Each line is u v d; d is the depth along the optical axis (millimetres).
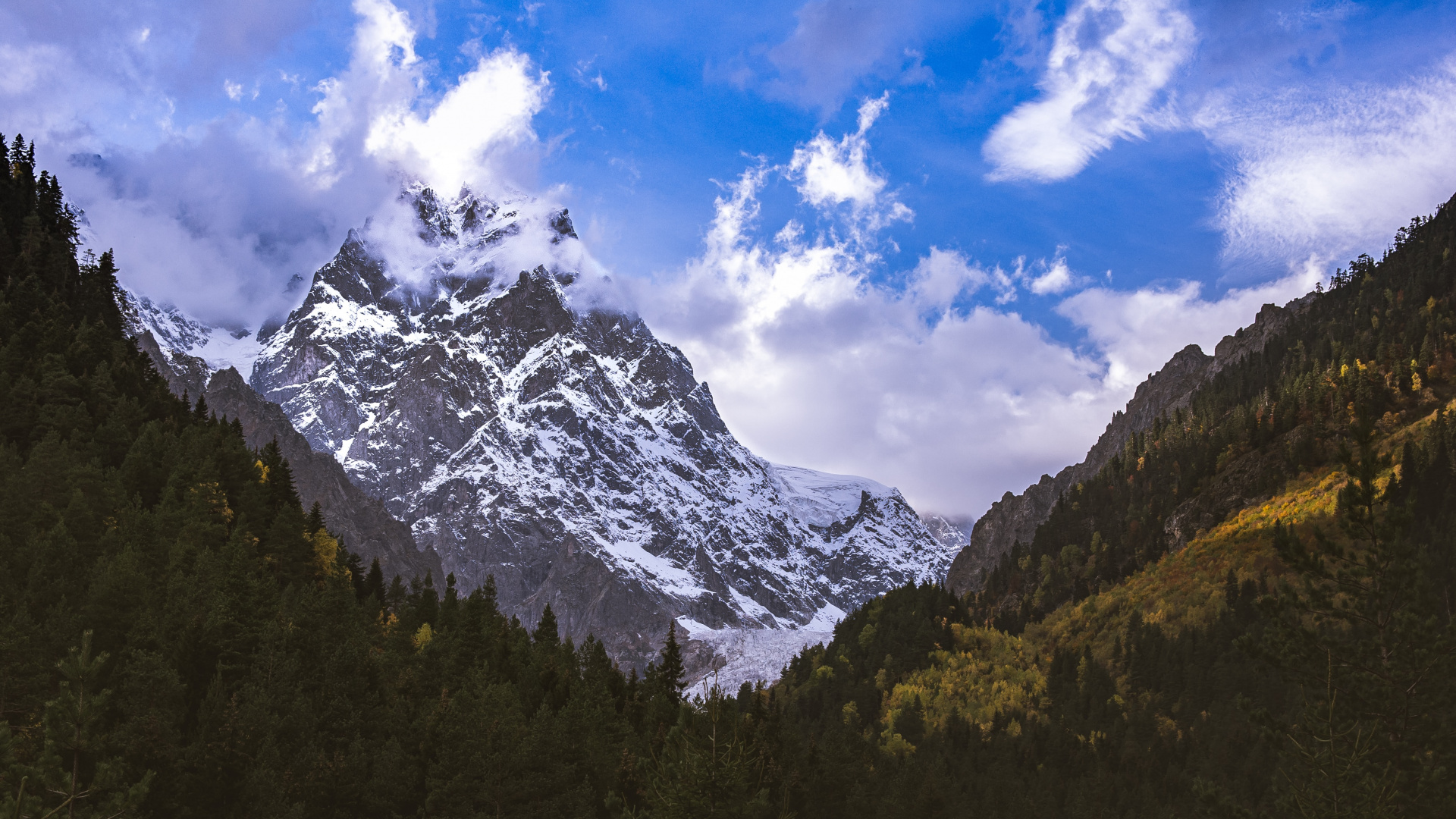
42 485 129875
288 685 109938
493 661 155500
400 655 146500
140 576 113188
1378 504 64562
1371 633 65000
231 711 99000
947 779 161750
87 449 150875
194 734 99312
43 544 112562
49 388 158500
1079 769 186000
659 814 72438
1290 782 56781
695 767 72312
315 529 179250
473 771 110062
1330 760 54094
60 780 53531
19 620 89062
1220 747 173625
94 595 105000
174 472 153625
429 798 107562
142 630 107000
